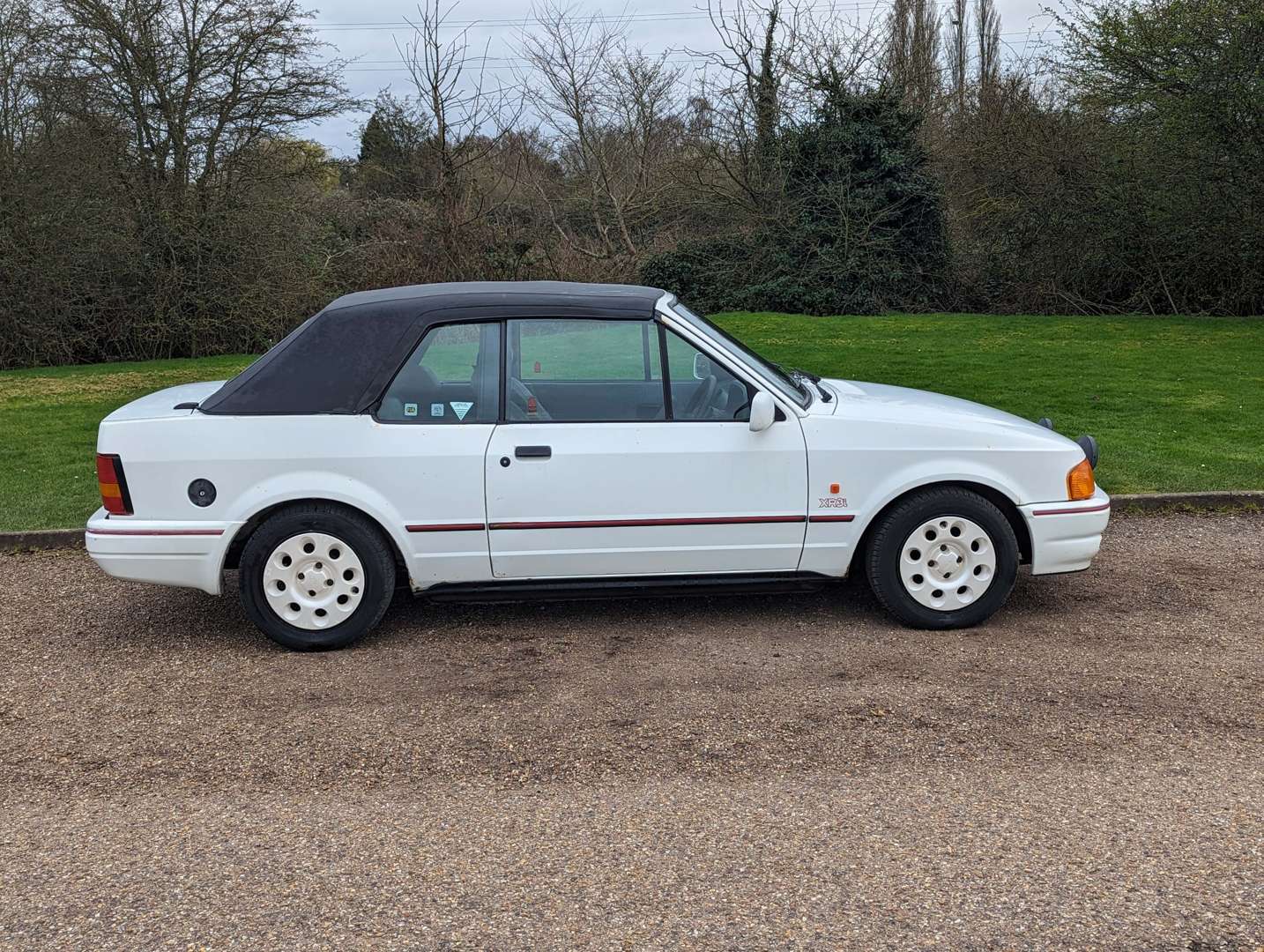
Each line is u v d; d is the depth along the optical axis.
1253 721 4.04
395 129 25.80
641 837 3.26
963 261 25.78
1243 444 9.04
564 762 3.79
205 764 3.85
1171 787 3.52
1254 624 5.18
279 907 2.94
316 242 24.27
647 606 5.64
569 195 30.12
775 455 5.01
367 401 4.97
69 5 20.58
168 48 21.69
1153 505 7.38
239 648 5.12
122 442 4.94
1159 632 5.09
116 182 21.73
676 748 3.89
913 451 5.05
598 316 5.08
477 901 2.94
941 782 3.59
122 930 2.86
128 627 5.46
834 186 25.42
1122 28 21.19
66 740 4.10
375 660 4.90
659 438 4.99
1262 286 22.16
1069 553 5.18
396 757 3.87
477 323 5.06
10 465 9.44
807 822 3.33
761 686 4.48
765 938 2.75
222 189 22.72
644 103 28.62
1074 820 3.32
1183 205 22.03
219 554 4.94
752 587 5.14
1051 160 23.67
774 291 25.59
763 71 26.31
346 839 3.30
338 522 4.95
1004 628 5.20
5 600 5.93
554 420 5.02
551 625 5.36
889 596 5.14
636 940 2.75
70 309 21.17
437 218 25.23
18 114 20.41
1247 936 2.72
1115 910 2.84
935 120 28.78
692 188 28.02
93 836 3.36
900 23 31.12
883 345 17.16
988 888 2.95
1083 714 4.13
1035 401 11.24
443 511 4.95
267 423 4.94
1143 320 20.55
